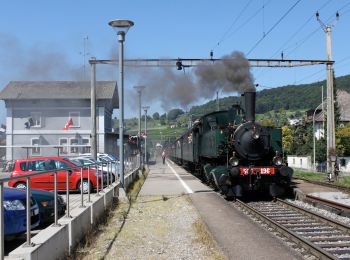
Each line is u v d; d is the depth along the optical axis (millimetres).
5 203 7910
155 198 18094
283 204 15531
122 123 17812
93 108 23266
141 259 8203
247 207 14344
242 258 8062
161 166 50656
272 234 10336
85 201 12555
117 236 10375
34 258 6273
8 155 45156
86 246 9047
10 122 46188
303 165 51500
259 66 23484
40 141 46219
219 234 10375
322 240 9578
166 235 10508
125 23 17766
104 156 34219
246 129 17141
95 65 23188
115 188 17188
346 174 40156
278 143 17562
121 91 18109
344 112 64750
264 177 16953
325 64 25547
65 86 47969
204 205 15555
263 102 104688
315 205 15062
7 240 8016
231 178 16703
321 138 47406
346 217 12633
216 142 18047
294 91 105125
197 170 26906
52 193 11070
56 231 7617
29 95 46344
